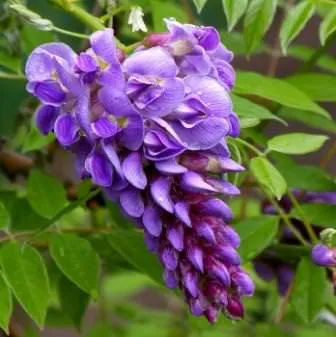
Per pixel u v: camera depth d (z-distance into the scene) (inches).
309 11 27.2
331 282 28.8
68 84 23.5
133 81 23.3
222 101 23.6
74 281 27.7
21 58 31.1
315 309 28.5
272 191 26.2
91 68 23.3
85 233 29.9
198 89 23.7
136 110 23.2
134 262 28.7
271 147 26.8
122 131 23.4
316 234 29.6
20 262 26.9
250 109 27.0
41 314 26.5
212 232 23.7
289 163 29.4
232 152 26.8
